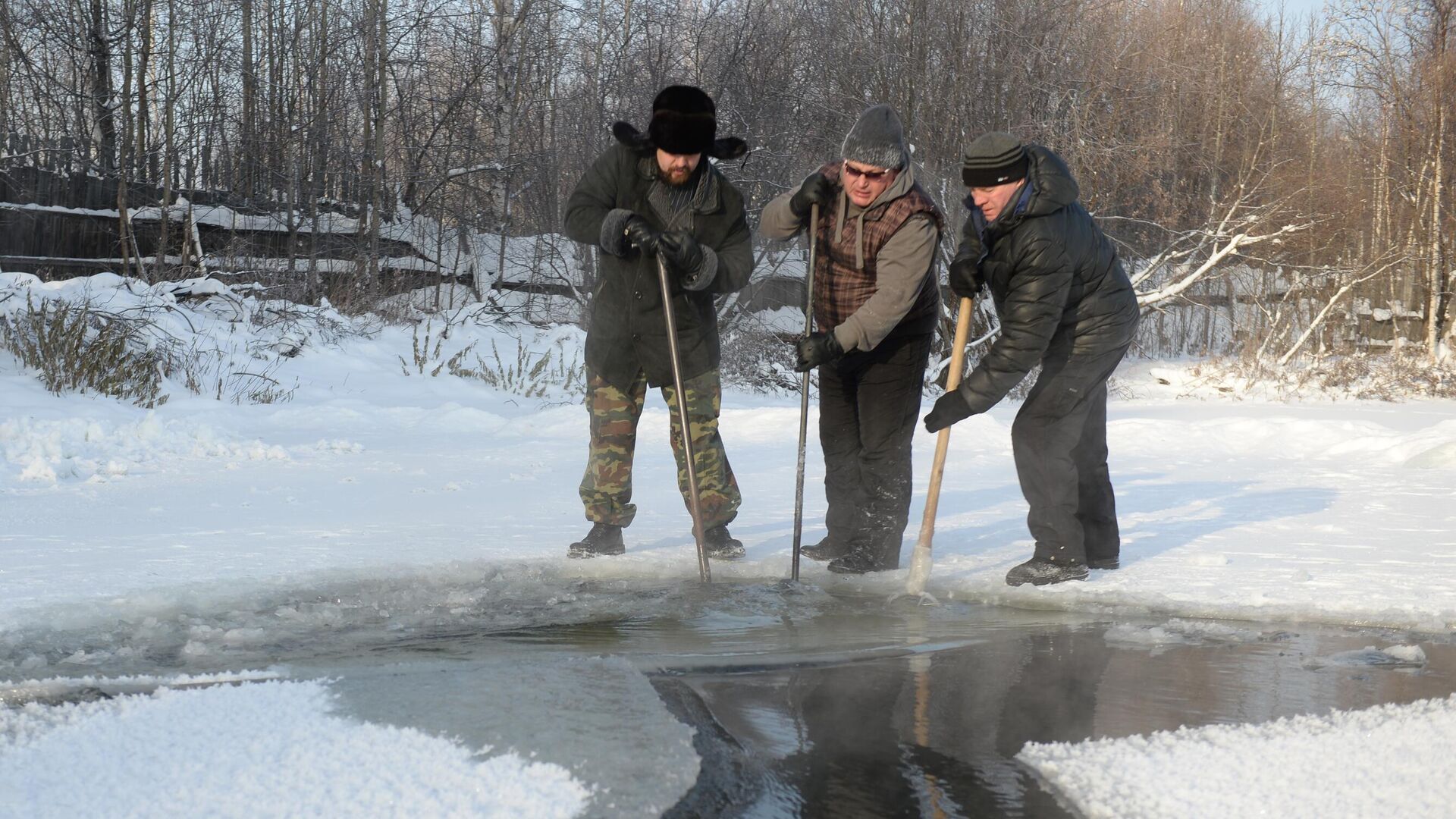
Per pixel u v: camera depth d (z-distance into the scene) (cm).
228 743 204
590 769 194
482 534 476
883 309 376
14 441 723
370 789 183
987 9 2014
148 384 1097
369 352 1509
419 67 2333
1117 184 2019
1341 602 351
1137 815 180
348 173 2377
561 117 2350
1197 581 386
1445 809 179
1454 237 2570
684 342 409
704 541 393
